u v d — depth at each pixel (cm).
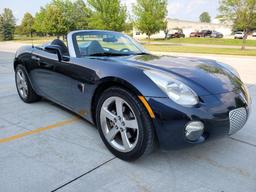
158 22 2953
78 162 238
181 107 201
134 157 228
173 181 211
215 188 203
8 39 5597
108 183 207
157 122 203
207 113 205
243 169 230
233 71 294
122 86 226
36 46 397
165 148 211
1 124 327
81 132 304
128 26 3020
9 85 562
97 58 277
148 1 2930
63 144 273
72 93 291
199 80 228
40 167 229
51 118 349
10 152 255
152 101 204
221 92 223
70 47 302
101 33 347
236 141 283
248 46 2578
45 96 369
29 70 383
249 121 345
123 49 336
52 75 324
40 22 4278
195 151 260
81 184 205
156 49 1962
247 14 1859
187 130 203
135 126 219
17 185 203
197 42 3378
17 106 402
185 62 285
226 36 5238
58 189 199
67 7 3916
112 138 247
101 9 2623
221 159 246
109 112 246
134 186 204
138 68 228
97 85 246
